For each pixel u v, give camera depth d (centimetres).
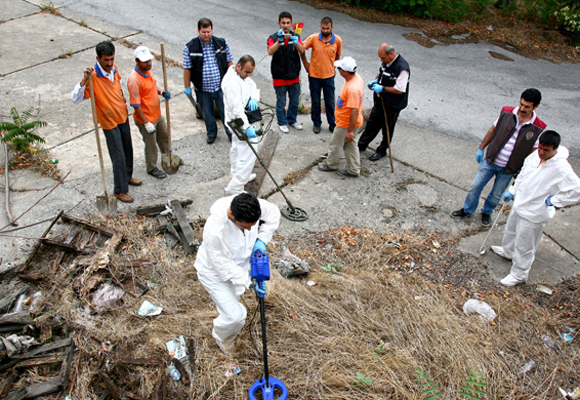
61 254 410
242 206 259
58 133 615
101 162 460
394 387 321
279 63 603
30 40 861
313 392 320
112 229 442
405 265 443
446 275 435
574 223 506
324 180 562
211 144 622
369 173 580
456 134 674
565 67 918
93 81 426
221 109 595
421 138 660
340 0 1156
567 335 376
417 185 562
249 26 986
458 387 325
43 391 299
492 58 933
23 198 496
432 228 495
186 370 326
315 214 504
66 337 343
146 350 339
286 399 307
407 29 1042
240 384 321
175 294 385
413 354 350
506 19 1094
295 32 593
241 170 487
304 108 733
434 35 1020
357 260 443
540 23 1079
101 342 338
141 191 521
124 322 358
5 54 806
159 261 416
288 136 653
